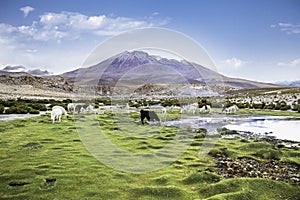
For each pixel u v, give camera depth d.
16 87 107.12
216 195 7.95
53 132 19.03
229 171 10.83
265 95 78.44
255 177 10.07
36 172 9.98
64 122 24.44
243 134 20.73
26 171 10.08
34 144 14.97
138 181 9.36
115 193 8.28
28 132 19.02
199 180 9.44
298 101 51.25
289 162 12.25
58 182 8.98
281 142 17.61
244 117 32.59
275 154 13.26
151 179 9.59
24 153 12.95
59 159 11.82
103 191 8.39
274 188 8.61
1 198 7.75
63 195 8.03
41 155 12.55
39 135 17.86
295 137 19.52
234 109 37.38
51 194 8.08
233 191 8.38
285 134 20.84
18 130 19.94
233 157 13.10
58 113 24.47
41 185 8.73
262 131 22.30
